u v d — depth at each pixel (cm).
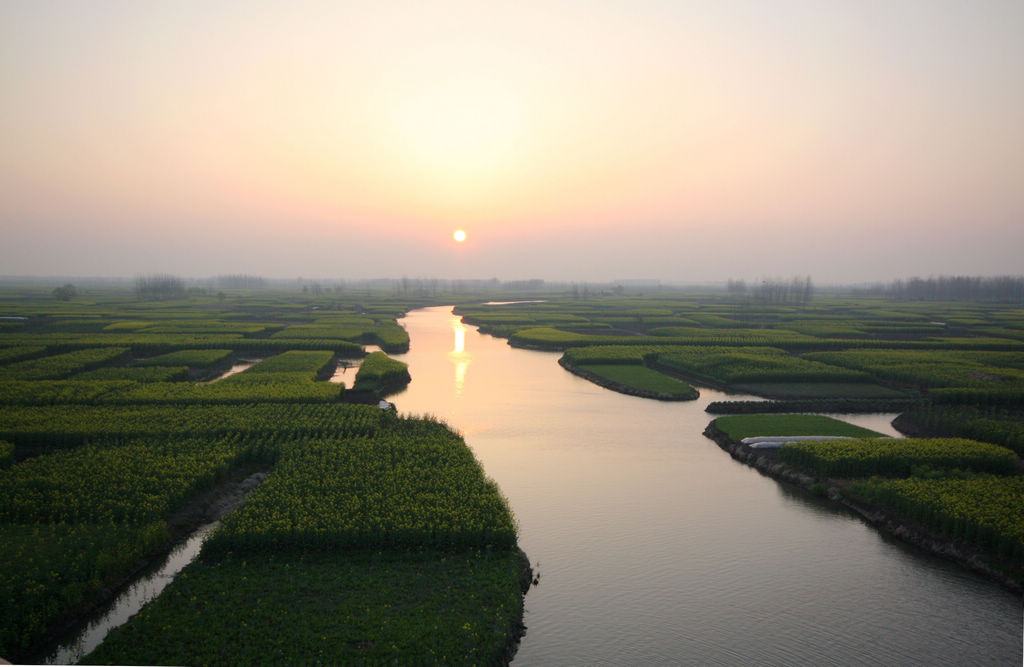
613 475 4656
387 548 3170
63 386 6775
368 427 5206
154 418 5350
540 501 4128
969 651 2555
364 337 13138
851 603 2911
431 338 14012
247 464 4475
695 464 4934
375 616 2586
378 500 3575
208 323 14550
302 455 4459
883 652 2548
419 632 2484
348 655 2325
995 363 9388
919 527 3544
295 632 2455
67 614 2592
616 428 6022
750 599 2952
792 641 2627
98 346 10269
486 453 5188
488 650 2403
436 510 3431
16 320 14312
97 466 4038
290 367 8606
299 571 2936
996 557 3158
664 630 2706
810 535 3638
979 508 3459
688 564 3288
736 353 10344
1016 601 2909
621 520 3834
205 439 4731
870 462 4406
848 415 6794
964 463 4441
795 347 11562
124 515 3375
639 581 3114
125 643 2364
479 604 2709
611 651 2564
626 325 16675
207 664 2252
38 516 3359
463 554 3162
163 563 3127
